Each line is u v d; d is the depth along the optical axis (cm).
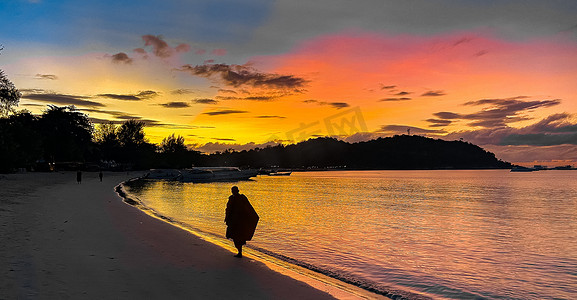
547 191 6975
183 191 5519
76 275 728
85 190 3678
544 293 980
